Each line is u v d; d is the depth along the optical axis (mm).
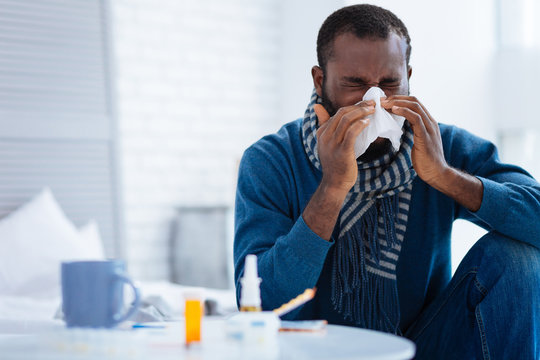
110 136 3582
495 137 3822
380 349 893
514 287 1358
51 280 2947
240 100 4445
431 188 1563
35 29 3412
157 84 4203
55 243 3041
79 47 3527
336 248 1483
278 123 4566
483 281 1395
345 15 1439
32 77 3393
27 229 3043
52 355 857
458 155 1617
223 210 4070
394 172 1479
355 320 1486
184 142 4270
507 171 1580
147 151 4156
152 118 4180
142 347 929
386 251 1491
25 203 3318
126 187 4078
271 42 4539
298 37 4391
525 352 1354
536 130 3686
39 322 1758
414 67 3602
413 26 3602
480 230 3590
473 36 3770
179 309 2430
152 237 4137
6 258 2938
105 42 3604
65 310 996
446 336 1487
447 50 3691
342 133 1243
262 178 1521
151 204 4148
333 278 1474
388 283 1477
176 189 4234
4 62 3330
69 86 3486
